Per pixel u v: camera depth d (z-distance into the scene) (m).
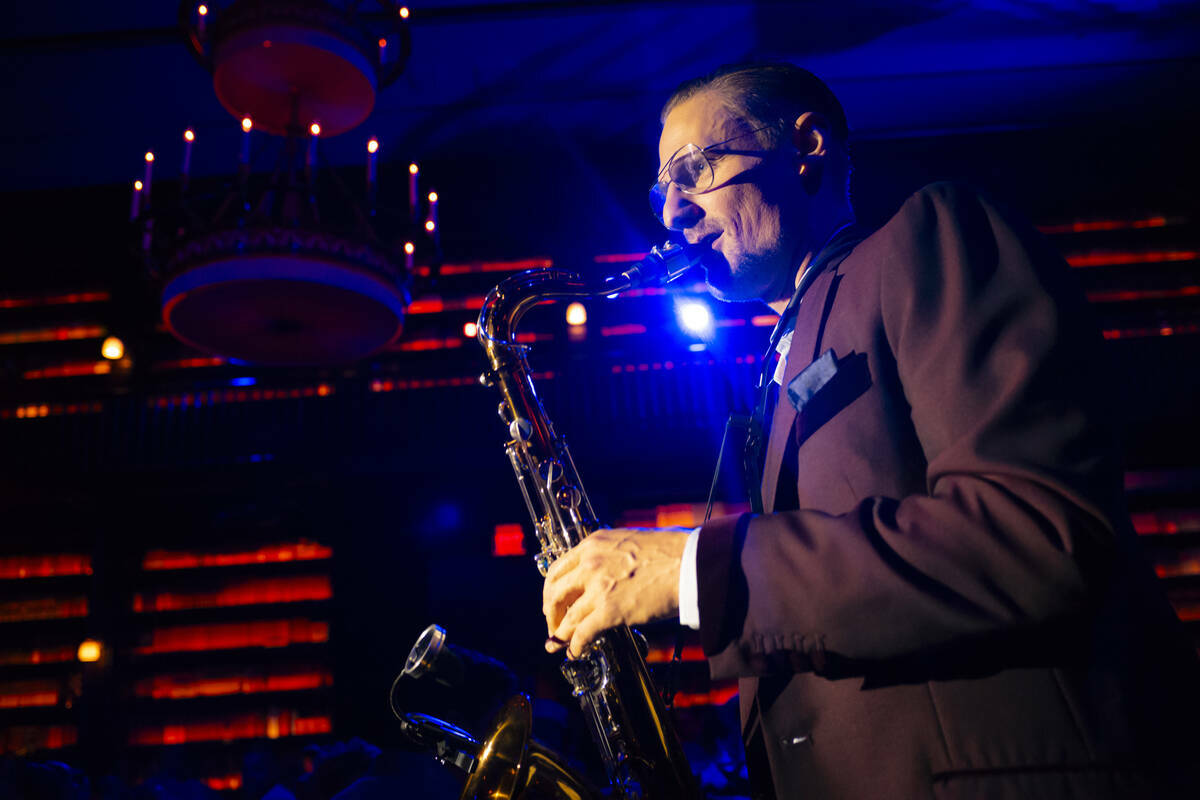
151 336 8.01
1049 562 0.62
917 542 0.67
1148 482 7.61
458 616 7.87
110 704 7.34
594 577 0.80
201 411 7.79
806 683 0.81
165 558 7.98
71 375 7.91
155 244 4.35
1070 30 6.73
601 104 7.34
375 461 7.59
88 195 7.91
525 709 1.58
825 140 1.14
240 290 3.89
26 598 7.84
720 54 6.88
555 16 6.42
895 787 0.71
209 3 3.98
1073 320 0.72
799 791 0.78
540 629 7.80
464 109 7.28
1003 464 0.66
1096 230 7.90
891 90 7.30
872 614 0.67
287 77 3.95
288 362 4.83
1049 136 7.82
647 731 1.30
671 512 7.98
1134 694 0.69
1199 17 6.66
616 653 1.33
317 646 7.59
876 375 0.82
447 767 2.45
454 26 6.43
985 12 6.57
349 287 3.90
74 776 3.40
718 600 0.73
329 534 7.92
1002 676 0.70
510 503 7.88
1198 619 7.13
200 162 7.47
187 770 6.98
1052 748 0.67
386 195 7.76
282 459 7.56
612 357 7.89
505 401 1.62
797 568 0.71
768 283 1.14
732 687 7.18
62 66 6.47
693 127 1.15
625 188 7.94
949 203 0.84
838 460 0.82
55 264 7.96
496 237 7.90
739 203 1.11
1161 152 7.79
